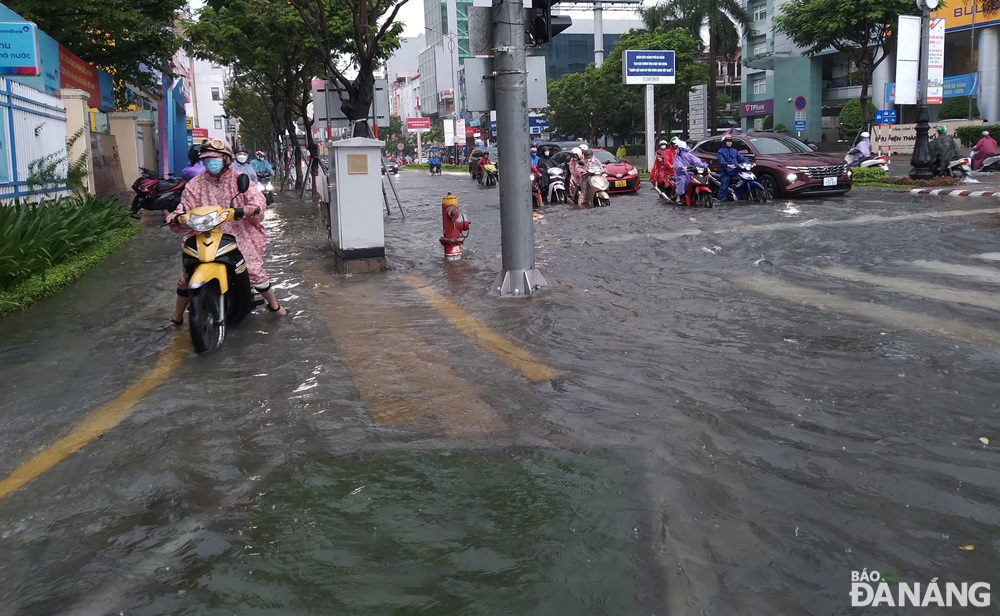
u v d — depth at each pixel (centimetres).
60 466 372
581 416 416
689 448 366
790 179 1678
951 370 473
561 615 239
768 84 6378
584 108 5709
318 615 242
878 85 5072
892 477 329
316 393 471
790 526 291
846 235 1074
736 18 3794
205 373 526
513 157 768
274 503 321
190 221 601
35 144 1438
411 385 482
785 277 800
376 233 932
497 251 1106
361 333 626
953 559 266
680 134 5409
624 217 1491
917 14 3319
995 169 2330
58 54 1691
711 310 665
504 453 367
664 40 4747
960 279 746
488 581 258
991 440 366
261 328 655
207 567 273
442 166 6331
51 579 270
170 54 2358
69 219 1109
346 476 345
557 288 793
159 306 779
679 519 297
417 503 316
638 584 254
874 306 650
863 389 445
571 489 325
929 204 1462
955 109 4519
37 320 726
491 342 586
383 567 269
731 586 252
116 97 2589
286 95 2997
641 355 535
